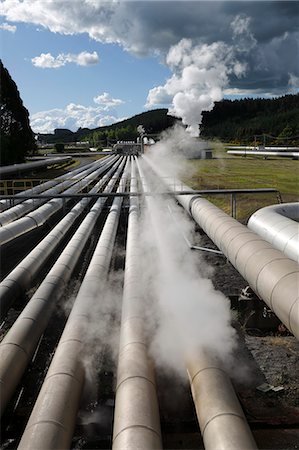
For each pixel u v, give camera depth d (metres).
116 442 6.90
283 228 15.55
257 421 9.19
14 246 23.30
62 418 7.67
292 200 29.91
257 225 17.12
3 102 55.47
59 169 64.50
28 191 33.34
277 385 10.41
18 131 57.88
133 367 8.73
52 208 26.73
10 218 23.84
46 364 11.86
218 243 15.70
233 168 54.19
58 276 15.11
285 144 107.06
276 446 8.62
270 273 10.34
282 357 11.66
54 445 7.04
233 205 26.80
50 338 13.25
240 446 6.54
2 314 13.56
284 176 44.50
